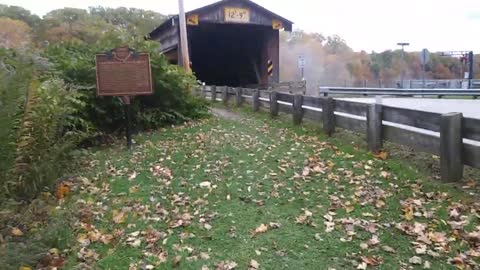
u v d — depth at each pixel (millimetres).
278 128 9648
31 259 3281
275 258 3631
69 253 3781
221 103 17000
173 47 23062
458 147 5008
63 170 5895
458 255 3531
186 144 8422
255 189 5402
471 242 3727
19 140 4250
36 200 4348
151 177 6172
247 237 4043
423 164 5805
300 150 7297
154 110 10820
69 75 9289
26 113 4250
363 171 5832
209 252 3777
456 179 5066
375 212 4488
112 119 9766
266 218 4473
